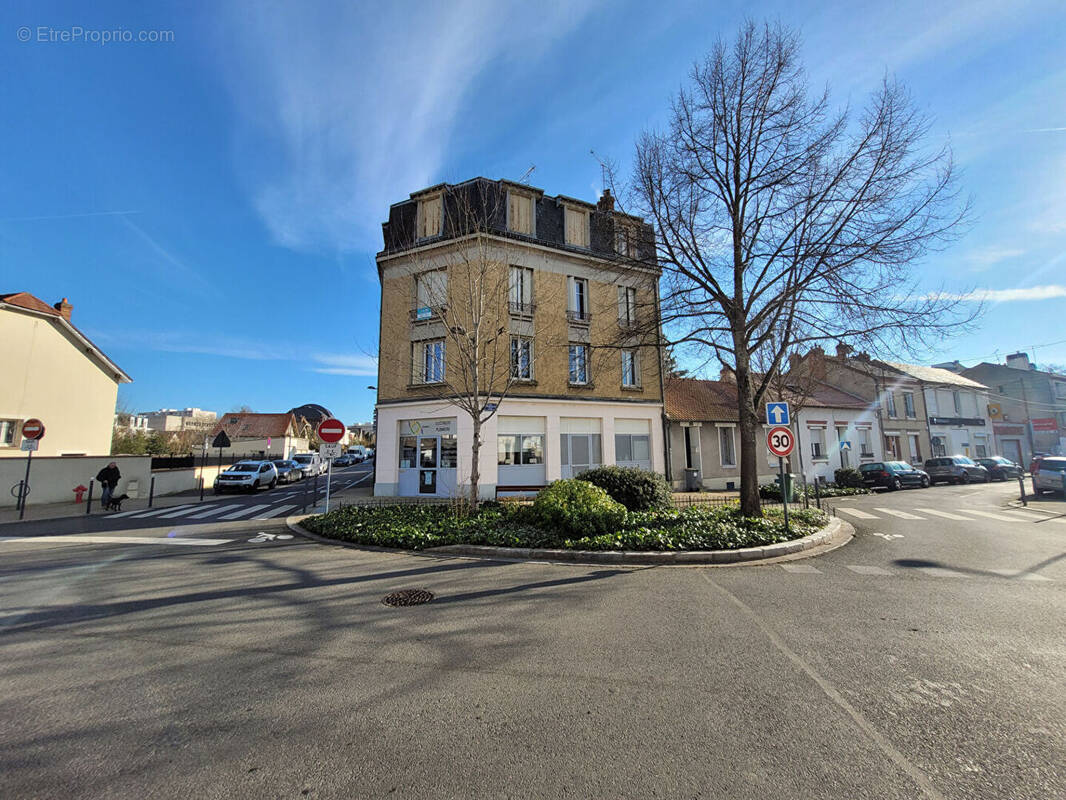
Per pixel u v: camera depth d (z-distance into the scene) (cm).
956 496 1877
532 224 1859
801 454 2503
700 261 1117
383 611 527
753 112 1046
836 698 333
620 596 582
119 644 434
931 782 245
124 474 1892
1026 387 3956
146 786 245
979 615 504
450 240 1709
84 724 303
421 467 1747
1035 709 317
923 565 741
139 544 944
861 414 2808
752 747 276
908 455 3019
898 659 397
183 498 1930
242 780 250
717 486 2162
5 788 242
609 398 1895
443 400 1681
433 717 310
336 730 296
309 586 627
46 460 1666
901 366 3206
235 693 343
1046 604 542
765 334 1042
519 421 1756
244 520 1294
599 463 1864
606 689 347
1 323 1938
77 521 1295
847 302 1004
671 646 426
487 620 496
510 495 1684
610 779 249
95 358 2327
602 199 1970
